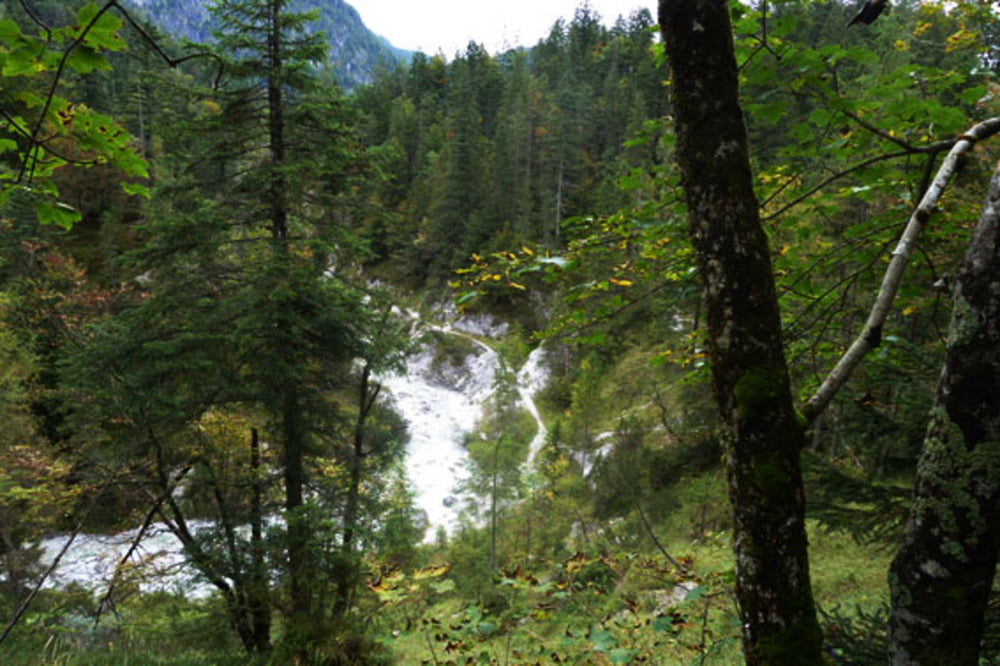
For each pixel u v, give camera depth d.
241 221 10.42
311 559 9.37
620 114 63.22
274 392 10.12
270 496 11.41
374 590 3.10
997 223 1.45
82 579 12.42
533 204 53.56
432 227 54.91
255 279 10.12
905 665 1.54
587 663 3.45
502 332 49.19
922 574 1.52
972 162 2.64
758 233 1.52
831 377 1.66
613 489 18.58
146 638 9.66
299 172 9.84
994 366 1.42
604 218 2.90
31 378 19.94
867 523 2.91
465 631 3.26
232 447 11.30
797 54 2.32
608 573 5.05
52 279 21.98
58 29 1.47
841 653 2.72
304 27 10.18
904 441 2.85
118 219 38.81
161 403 9.20
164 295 9.87
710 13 1.50
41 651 7.88
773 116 2.59
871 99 2.54
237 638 10.99
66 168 39.88
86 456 10.16
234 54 10.22
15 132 1.79
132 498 10.07
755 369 1.49
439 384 48.56
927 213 1.71
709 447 16.23
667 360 3.82
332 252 10.50
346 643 8.22
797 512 1.46
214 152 10.39
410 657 7.95
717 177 1.52
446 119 75.31
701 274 1.59
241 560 9.66
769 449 1.47
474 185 57.56
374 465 11.98
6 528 12.80
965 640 1.45
